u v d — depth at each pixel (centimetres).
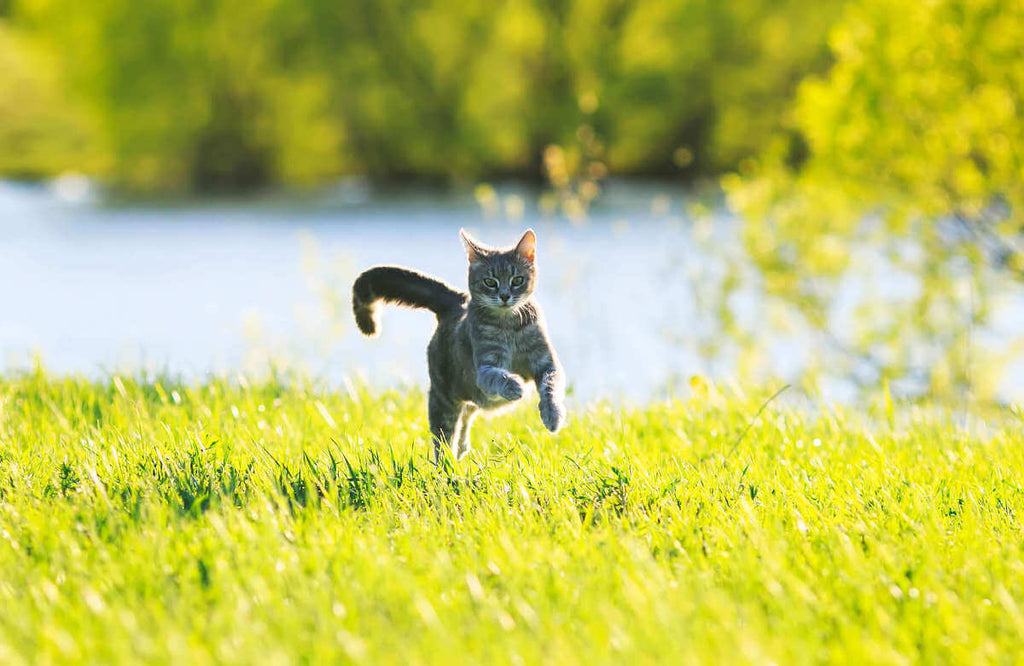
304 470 1277
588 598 946
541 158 9981
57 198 9031
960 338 2834
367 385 1916
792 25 9750
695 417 1686
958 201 2980
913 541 1104
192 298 4838
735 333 2970
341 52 9800
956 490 1276
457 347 1466
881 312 2956
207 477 1243
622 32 9806
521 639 863
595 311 4088
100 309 4588
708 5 9669
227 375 1867
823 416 1659
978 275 2784
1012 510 1222
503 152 9925
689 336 3088
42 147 10850
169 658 820
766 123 9875
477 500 1206
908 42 2909
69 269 5669
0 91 11788
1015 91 2875
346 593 943
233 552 1019
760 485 1268
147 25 9419
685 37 9750
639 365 3222
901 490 1266
